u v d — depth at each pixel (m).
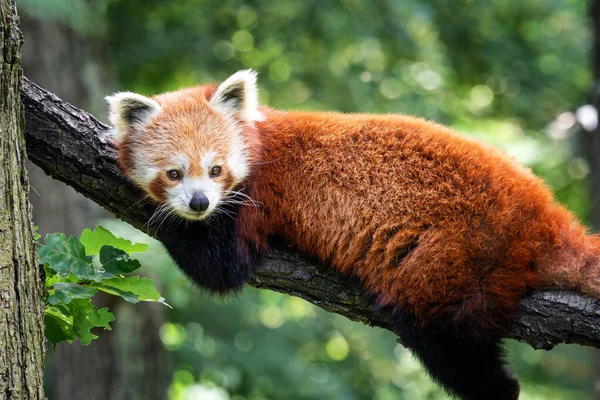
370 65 23.39
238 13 22.17
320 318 24.62
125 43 23.02
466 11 23.44
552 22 25.81
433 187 9.20
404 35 21.61
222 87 10.13
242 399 22.56
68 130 9.45
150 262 15.66
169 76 23.89
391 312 9.15
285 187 9.89
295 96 23.89
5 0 6.97
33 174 18.16
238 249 9.90
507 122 26.64
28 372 6.80
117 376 18.23
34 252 7.12
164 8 23.19
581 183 26.23
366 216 9.35
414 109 22.80
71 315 7.91
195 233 10.02
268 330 23.78
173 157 9.71
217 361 21.95
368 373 24.31
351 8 21.52
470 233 8.84
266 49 23.28
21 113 7.23
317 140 9.98
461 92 26.14
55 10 17.02
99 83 19.50
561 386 26.56
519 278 8.66
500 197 9.02
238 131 10.12
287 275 9.79
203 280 10.14
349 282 9.57
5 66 6.95
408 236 9.05
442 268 8.80
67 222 18.16
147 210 10.01
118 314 18.12
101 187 9.72
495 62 24.09
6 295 6.72
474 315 8.70
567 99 25.39
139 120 10.06
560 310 8.55
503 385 8.96
